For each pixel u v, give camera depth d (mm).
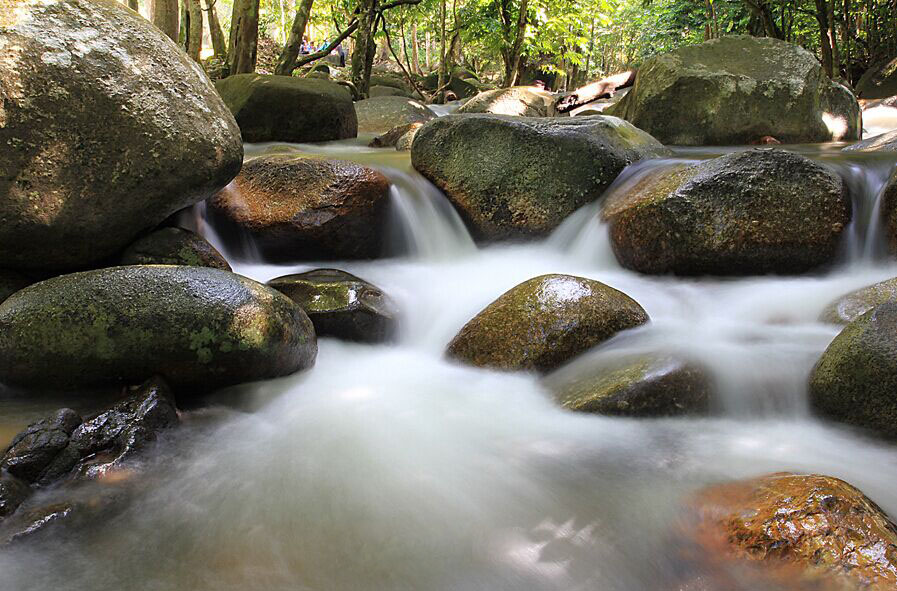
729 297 4191
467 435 2934
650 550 2180
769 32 11492
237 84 8305
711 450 2789
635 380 3010
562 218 5191
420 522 2352
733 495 2305
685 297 4262
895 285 3633
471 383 3438
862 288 3756
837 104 7766
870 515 2012
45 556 2145
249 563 2137
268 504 2445
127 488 2504
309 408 3184
